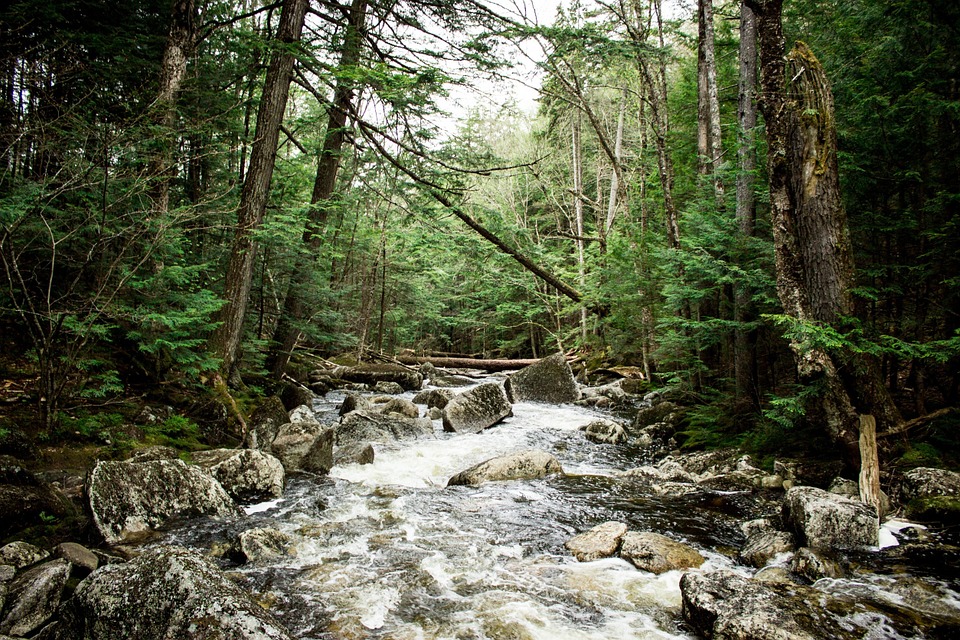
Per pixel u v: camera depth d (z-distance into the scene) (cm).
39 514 407
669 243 1236
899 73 593
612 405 1266
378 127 1069
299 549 432
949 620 311
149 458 545
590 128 2733
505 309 2423
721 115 1586
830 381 526
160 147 662
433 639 307
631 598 360
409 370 1730
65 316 538
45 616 297
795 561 388
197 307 654
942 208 560
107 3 888
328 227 1324
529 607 346
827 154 539
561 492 616
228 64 1083
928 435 550
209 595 266
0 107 617
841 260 530
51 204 589
